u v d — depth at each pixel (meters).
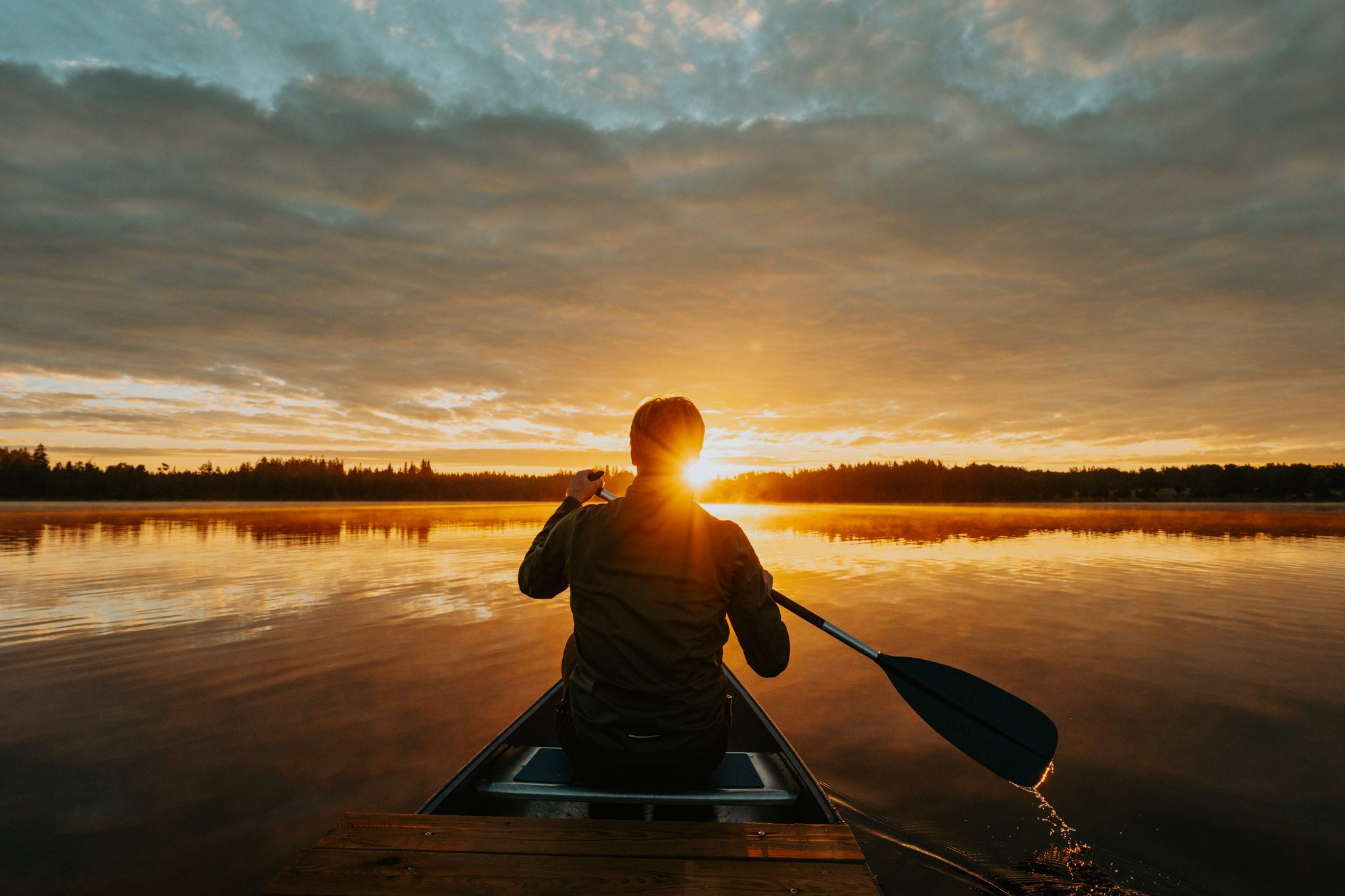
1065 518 29.44
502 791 1.88
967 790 2.77
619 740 1.63
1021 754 2.33
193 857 2.32
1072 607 6.87
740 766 2.10
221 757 3.19
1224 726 3.49
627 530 1.60
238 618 6.41
